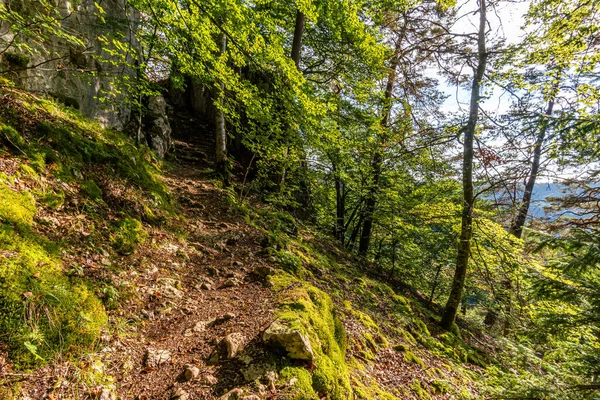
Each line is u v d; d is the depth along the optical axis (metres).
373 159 12.16
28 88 5.86
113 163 6.05
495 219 9.67
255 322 3.61
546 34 7.07
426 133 9.23
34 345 2.44
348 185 12.11
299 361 3.16
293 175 11.02
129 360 2.92
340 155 10.91
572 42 6.42
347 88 11.95
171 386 2.68
